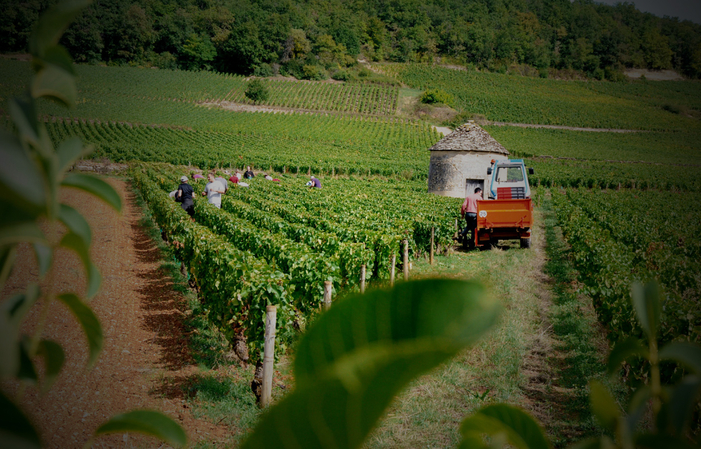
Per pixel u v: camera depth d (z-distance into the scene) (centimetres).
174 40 10600
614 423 60
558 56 14338
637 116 10062
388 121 8394
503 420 65
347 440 40
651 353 65
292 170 4297
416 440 415
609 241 1083
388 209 1587
